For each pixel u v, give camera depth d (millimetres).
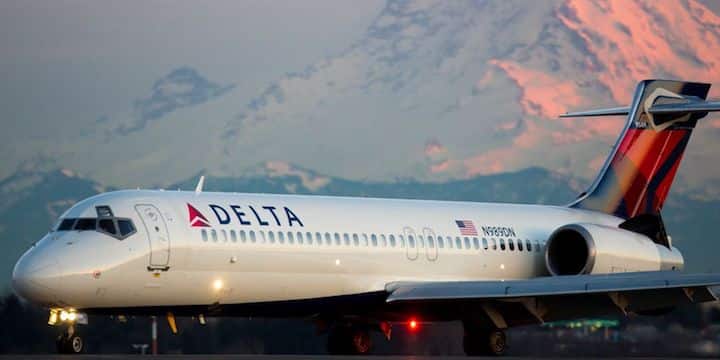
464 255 144250
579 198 159125
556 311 138750
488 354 141375
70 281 115875
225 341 168500
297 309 131750
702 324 168000
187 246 122312
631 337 168500
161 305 122438
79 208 121312
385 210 140500
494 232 148375
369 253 135750
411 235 140125
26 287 115188
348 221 135750
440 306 137875
